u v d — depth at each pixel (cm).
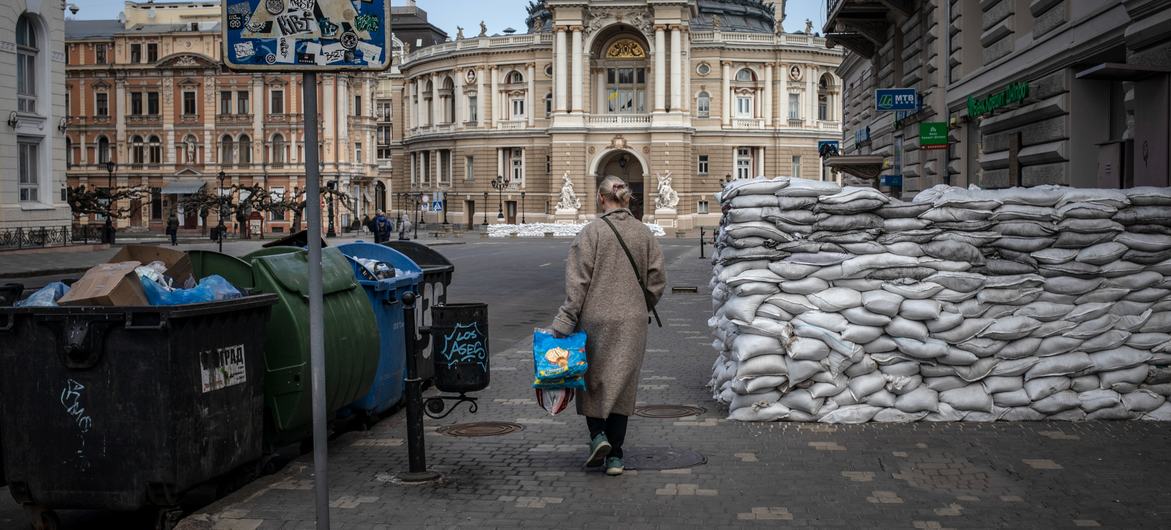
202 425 626
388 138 11375
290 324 723
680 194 8531
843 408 866
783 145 9038
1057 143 1454
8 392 612
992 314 852
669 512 638
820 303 855
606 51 8806
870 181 3438
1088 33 1303
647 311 726
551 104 8931
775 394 879
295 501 671
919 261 850
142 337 597
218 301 638
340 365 782
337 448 829
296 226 7188
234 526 619
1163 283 857
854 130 3619
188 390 612
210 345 636
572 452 800
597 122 8612
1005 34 1688
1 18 4091
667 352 1359
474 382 775
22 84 4344
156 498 606
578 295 699
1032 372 854
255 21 527
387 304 934
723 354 1010
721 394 963
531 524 618
